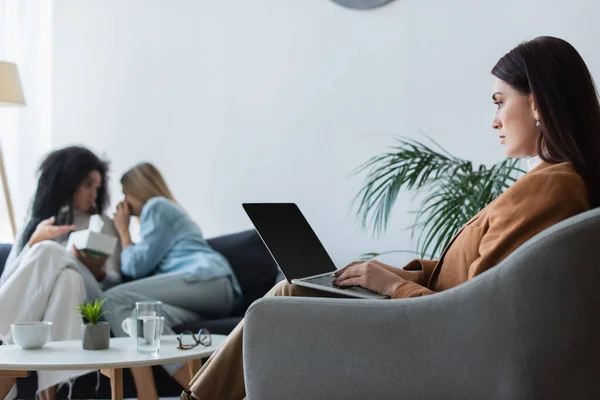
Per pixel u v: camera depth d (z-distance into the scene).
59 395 2.62
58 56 3.69
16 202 3.67
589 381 0.97
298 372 1.15
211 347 1.94
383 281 1.34
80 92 3.68
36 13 3.70
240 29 3.53
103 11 3.67
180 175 3.59
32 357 1.72
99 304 1.92
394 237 3.24
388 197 2.88
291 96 3.44
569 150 1.27
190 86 3.58
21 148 3.67
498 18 3.12
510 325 0.98
